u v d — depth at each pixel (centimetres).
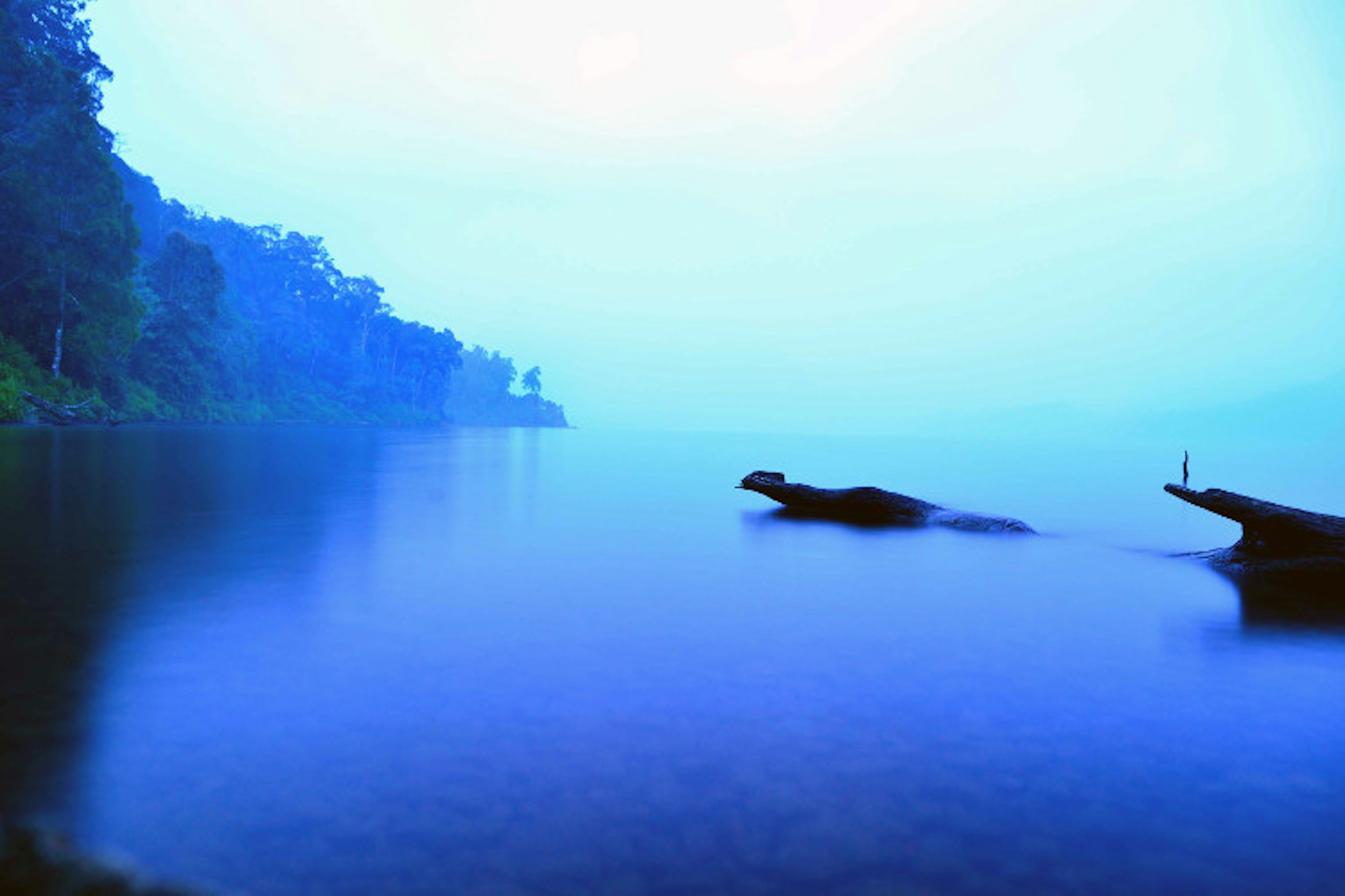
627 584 756
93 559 805
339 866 235
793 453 5862
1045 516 1709
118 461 2312
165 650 480
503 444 6209
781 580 809
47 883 198
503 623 576
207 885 221
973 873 241
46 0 7919
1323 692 444
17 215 5566
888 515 1520
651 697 410
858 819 276
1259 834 272
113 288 5922
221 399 10356
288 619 571
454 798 284
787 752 338
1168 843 264
